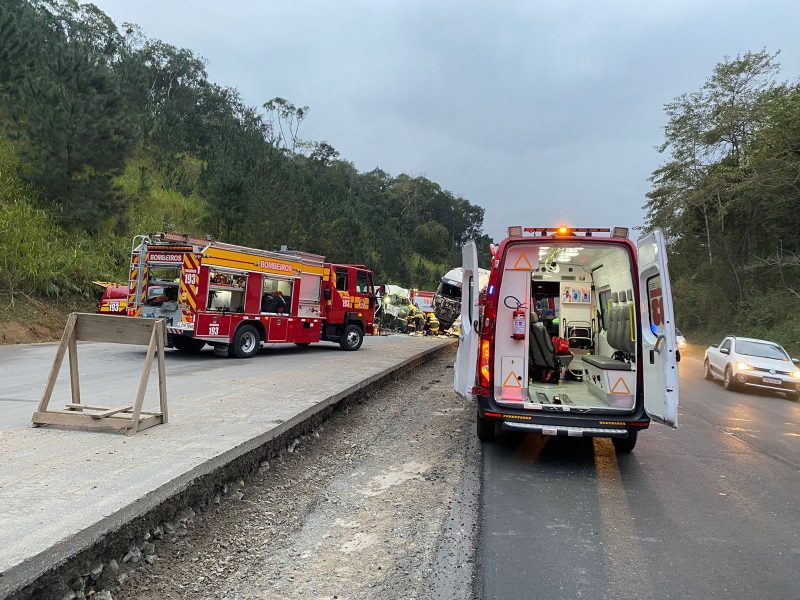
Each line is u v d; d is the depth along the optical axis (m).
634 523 4.78
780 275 33.03
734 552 4.23
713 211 37.41
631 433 6.97
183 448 4.86
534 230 6.64
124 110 21.09
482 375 6.55
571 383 8.32
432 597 3.38
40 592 2.81
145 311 12.91
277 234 26.78
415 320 30.67
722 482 6.09
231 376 9.80
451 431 7.99
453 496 5.25
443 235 90.31
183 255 12.44
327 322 16.08
